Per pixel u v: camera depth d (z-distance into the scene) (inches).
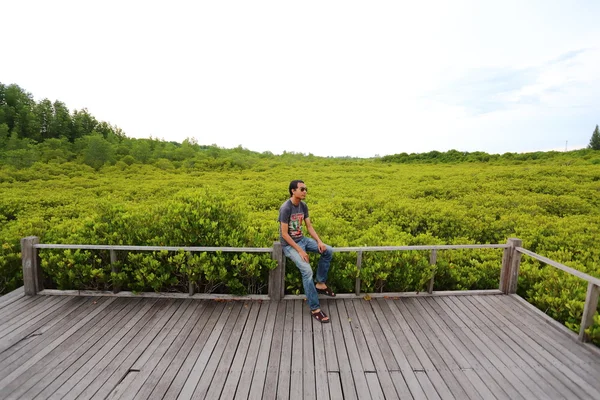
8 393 91.3
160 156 1774.1
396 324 131.6
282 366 104.2
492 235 285.9
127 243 167.2
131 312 138.9
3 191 613.3
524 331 127.9
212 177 1109.1
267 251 149.4
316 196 573.6
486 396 92.4
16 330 123.9
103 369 101.8
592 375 102.3
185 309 142.0
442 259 173.0
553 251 222.2
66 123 2009.1
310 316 137.2
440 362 107.6
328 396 91.6
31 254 152.9
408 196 541.6
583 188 547.5
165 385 95.0
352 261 165.9
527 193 525.0
